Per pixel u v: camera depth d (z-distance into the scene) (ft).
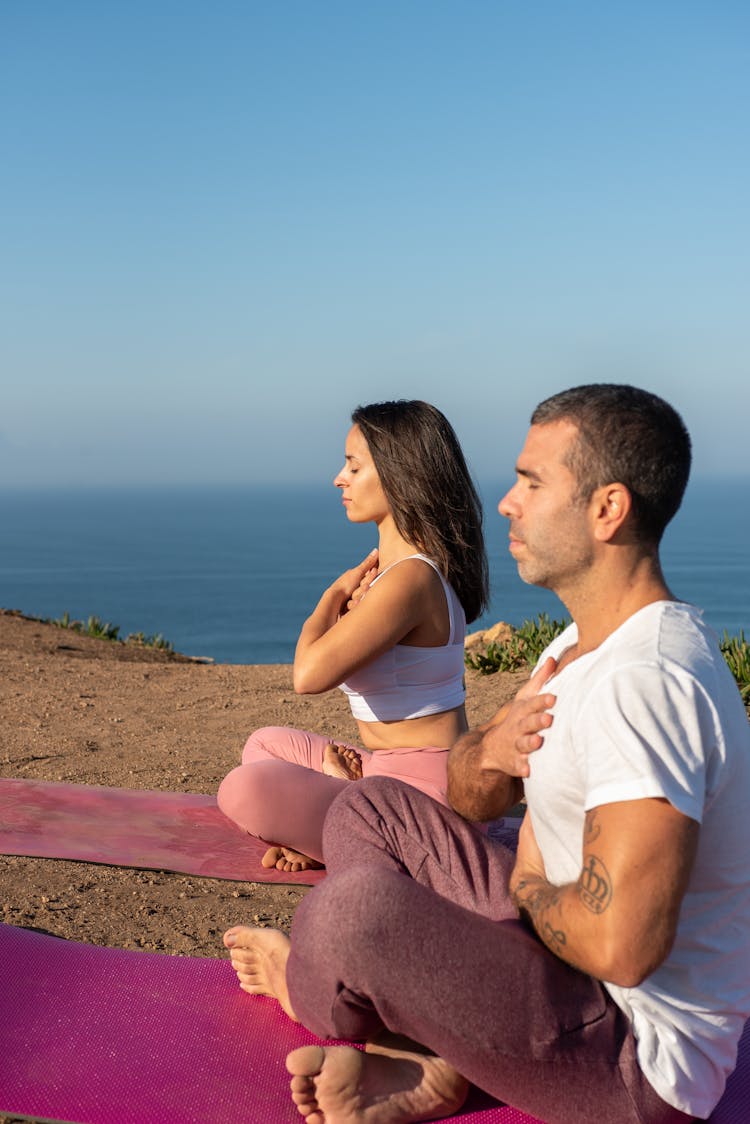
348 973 6.38
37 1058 7.33
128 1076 7.16
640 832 5.58
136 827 13.65
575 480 6.21
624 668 5.86
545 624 27.81
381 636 9.89
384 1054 6.89
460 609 10.39
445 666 10.32
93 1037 7.64
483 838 7.61
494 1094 6.51
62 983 8.45
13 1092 6.93
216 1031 7.85
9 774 16.84
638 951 5.64
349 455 10.59
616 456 6.10
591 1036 6.30
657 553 6.41
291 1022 8.05
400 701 10.28
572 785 6.17
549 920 6.17
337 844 7.73
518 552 6.59
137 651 39.83
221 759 18.34
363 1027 6.70
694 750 5.70
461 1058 6.34
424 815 7.60
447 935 6.30
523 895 6.65
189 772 17.24
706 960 6.20
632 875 5.58
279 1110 6.92
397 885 6.36
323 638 10.00
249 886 12.10
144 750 18.90
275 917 11.30
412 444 10.04
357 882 6.40
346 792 7.89
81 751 18.61
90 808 14.34
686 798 5.59
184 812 14.34
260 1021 8.05
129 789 15.47
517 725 6.52
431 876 7.47
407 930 6.28
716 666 6.00
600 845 5.71
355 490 10.52
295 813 11.55
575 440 6.20
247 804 11.54
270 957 8.09
